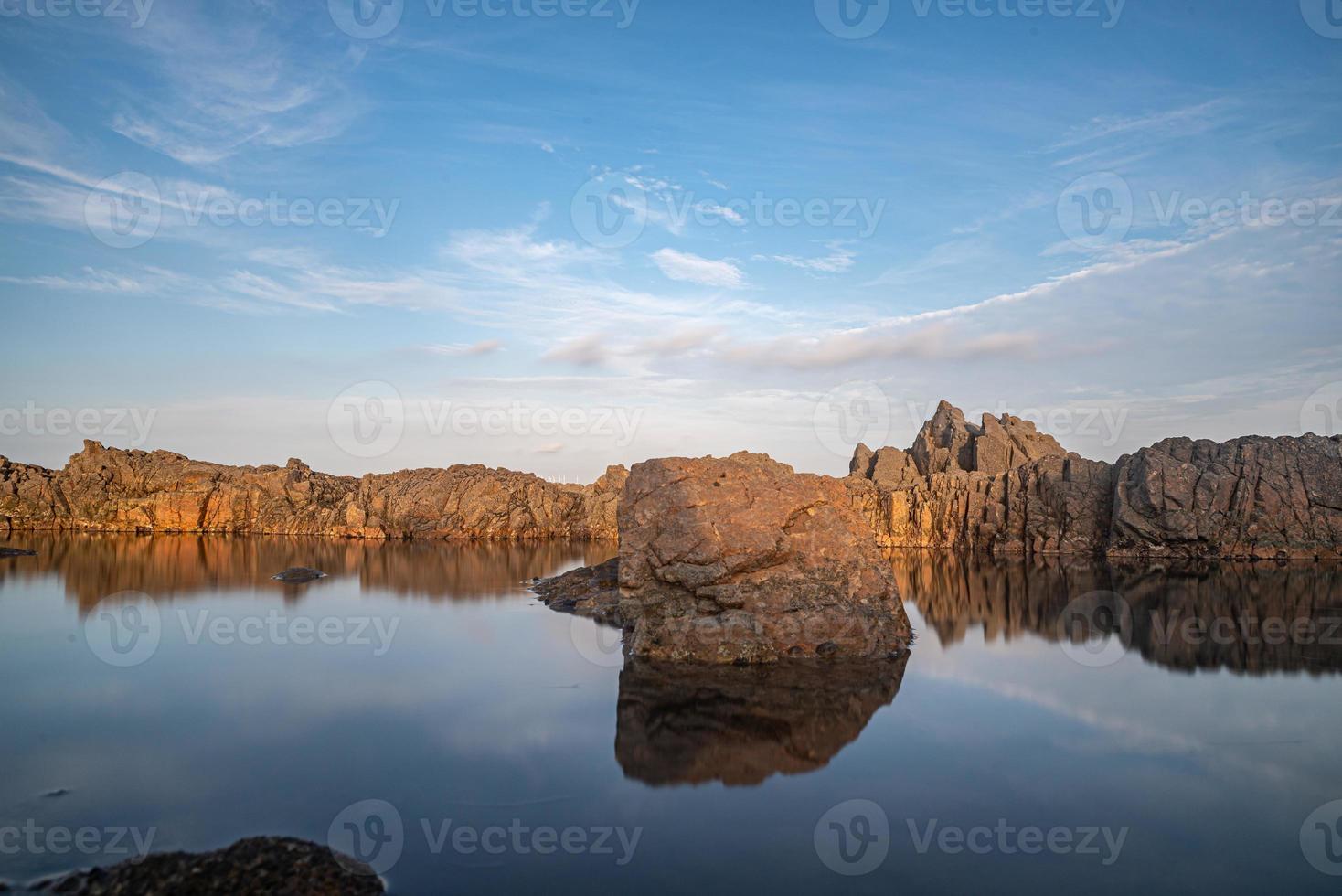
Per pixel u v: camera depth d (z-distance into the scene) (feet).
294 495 364.99
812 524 105.81
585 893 42.52
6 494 334.85
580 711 75.66
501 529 359.87
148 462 360.28
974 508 314.96
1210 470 260.21
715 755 64.13
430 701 79.10
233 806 53.31
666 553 102.01
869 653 99.60
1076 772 60.95
